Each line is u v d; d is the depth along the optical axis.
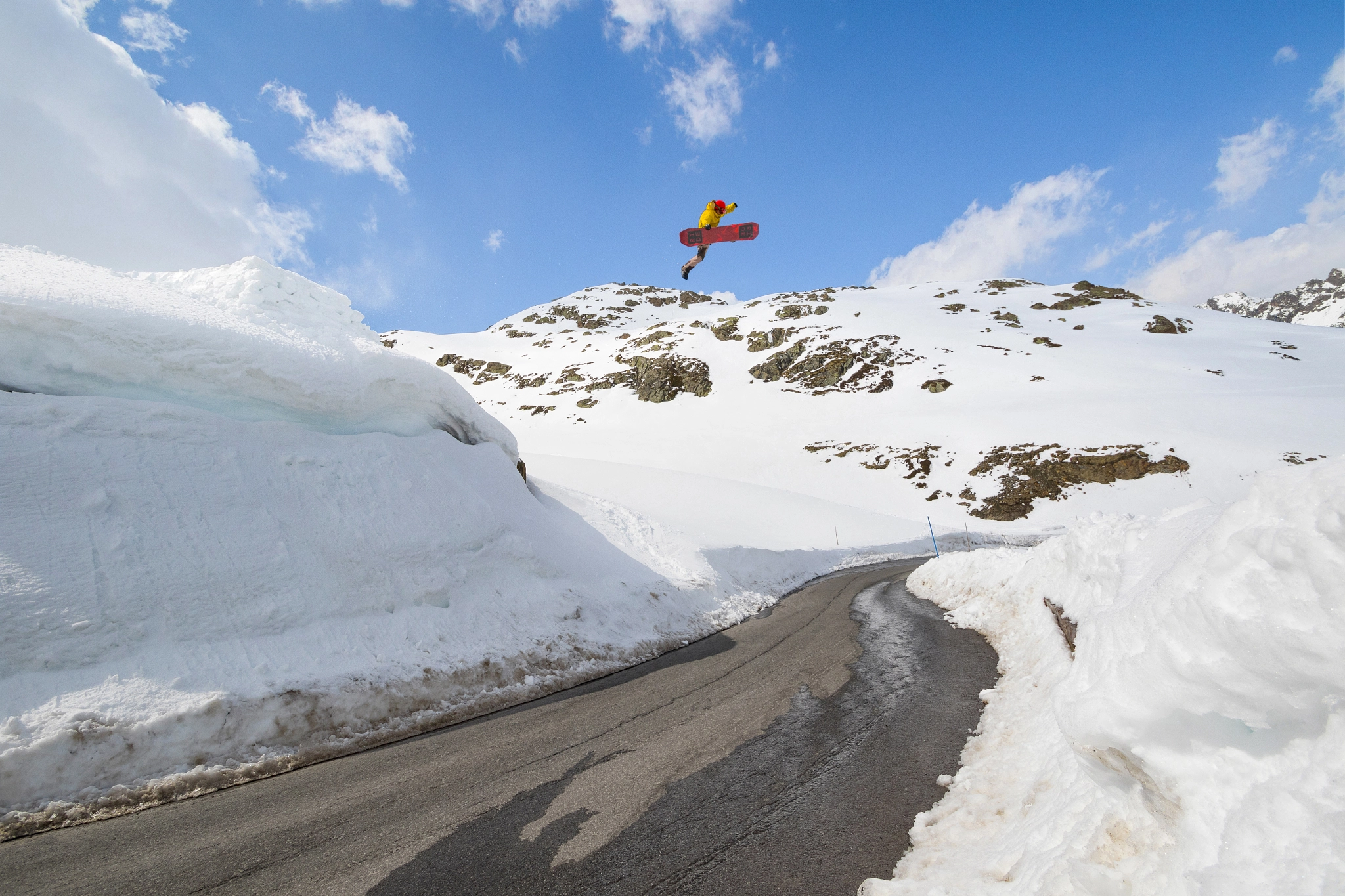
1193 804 1.76
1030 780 3.46
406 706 6.46
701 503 30.06
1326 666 1.48
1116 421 45.31
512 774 4.76
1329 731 1.52
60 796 4.20
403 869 3.37
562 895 3.04
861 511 36.41
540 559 10.98
